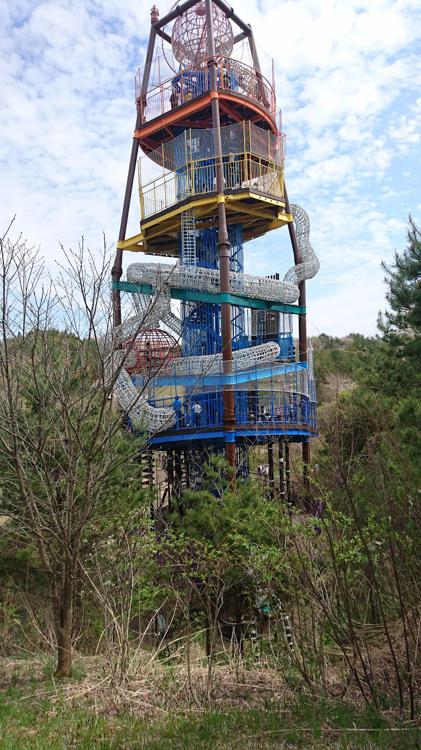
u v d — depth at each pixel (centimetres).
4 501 1104
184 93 2462
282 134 2567
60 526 945
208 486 1556
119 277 2458
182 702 877
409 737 700
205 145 2411
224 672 1004
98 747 705
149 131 2528
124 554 1084
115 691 880
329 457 1088
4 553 1398
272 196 2391
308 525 939
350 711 798
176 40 2558
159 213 2462
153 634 1173
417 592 827
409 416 1373
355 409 1491
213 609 1218
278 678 960
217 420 2153
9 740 713
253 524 1118
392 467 1049
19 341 934
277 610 977
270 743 716
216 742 726
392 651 791
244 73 2483
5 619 1292
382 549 861
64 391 910
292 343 2591
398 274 1988
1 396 912
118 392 1803
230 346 2133
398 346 2152
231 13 2589
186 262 2320
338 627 881
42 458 931
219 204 2230
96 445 1006
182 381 2098
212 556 1079
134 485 1463
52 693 917
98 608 1195
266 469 2217
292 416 2289
